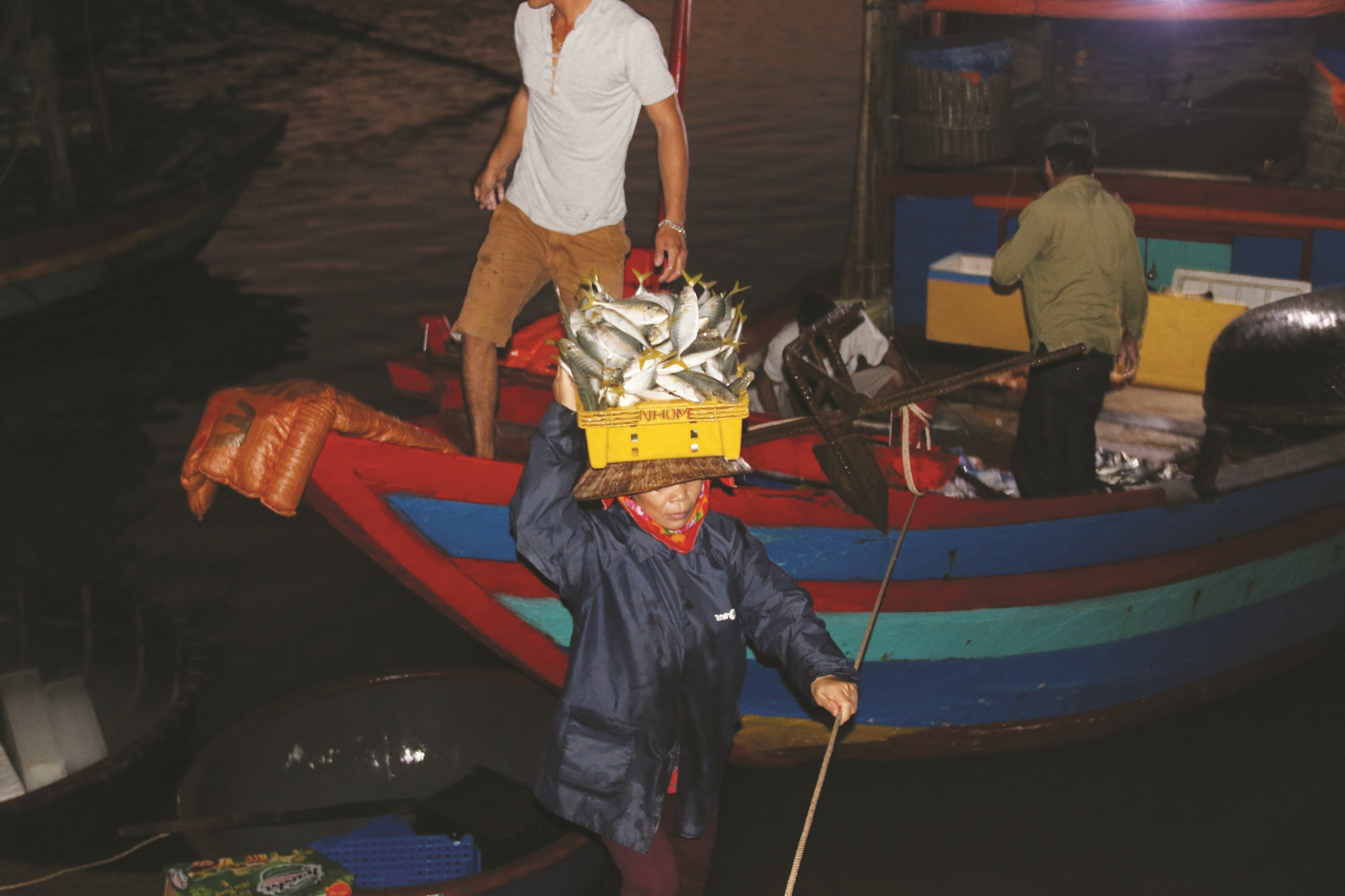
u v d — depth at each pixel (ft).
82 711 13.79
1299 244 18.61
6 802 11.60
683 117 12.03
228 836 11.89
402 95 54.29
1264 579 14.58
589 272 12.44
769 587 8.99
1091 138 14.98
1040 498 13.04
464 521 11.73
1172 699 14.78
